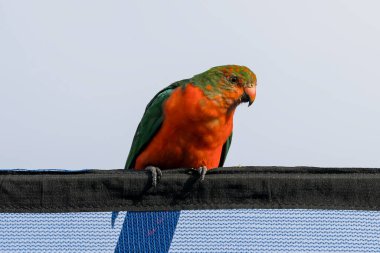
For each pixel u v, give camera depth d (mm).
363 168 4734
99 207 4551
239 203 4641
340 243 4543
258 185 4645
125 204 4590
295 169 4727
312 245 4496
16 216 4441
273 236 4559
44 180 4531
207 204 4621
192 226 4566
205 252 4500
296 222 4605
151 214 4586
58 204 4520
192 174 4680
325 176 4680
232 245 4531
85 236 4461
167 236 4562
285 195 4656
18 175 4523
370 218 4637
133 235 4512
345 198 4652
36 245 4387
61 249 4445
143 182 4629
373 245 4559
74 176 4582
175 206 4625
